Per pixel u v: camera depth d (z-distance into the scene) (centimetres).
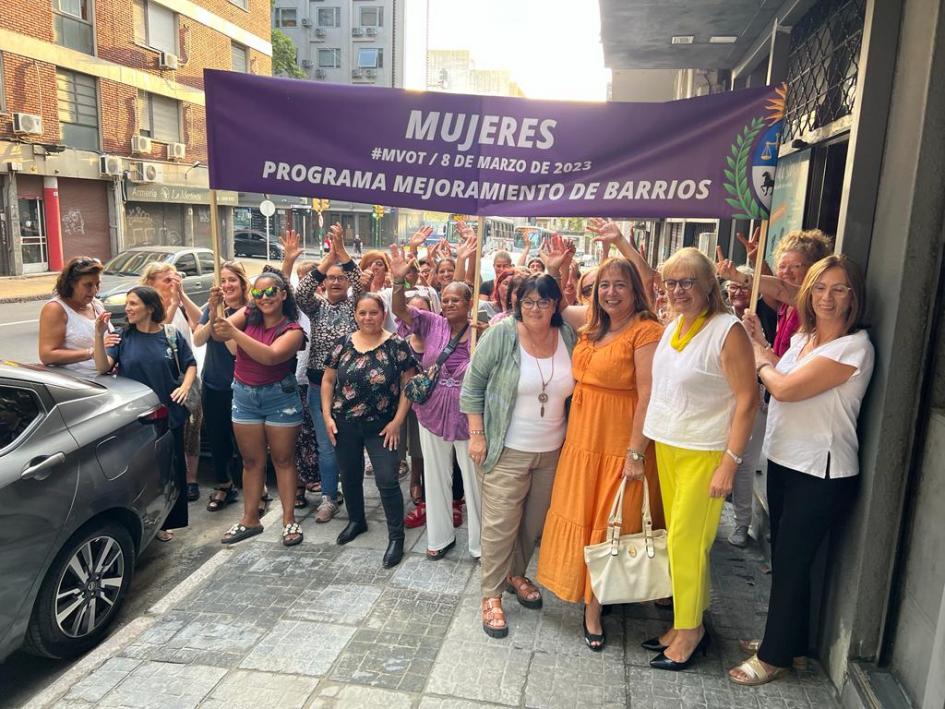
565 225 2945
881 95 274
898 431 255
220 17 2705
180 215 2661
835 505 272
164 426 414
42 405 337
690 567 289
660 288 359
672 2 508
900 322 249
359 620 341
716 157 332
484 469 335
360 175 362
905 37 263
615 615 346
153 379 440
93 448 348
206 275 1427
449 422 381
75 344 447
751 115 327
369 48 5250
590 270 384
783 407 281
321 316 470
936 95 239
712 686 290
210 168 371
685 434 282
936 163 241
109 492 352
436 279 607
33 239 2028
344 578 385
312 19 5244
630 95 1280
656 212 342
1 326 1282
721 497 283
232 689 289
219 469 521
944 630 207
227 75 361
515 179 352
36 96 1947
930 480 244
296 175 366
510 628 334
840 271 264
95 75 2142
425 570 394
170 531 488
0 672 342
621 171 342
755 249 420
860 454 271
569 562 316
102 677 297
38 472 314
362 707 278
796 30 555
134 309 435
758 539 421
